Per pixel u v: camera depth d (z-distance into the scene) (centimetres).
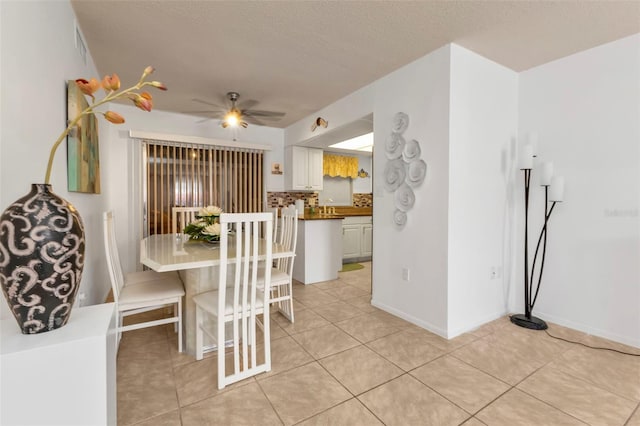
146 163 396
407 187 268
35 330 90
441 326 239
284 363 197
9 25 111
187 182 425
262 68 279
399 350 214
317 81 308
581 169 245
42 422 86
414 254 263
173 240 268
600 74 234
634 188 218
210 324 214
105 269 303
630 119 219
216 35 223
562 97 255
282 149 518
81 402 90
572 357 204
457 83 237
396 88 280
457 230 240
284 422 144
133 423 143
